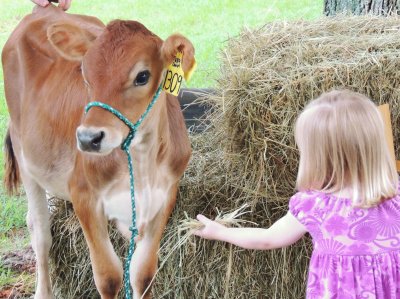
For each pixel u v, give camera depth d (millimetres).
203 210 3797
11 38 4035
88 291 4090
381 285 2586
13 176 4188
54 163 3621
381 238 2604
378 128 2629
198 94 4363
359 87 3447
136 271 3533
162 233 3660
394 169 2682
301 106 3428
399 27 3896
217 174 3834
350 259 2609
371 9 4871
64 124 3510
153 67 2973
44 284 3982
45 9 4074
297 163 3488
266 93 3426
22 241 4934
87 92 3398
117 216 3387
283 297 3703
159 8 10781
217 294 3773
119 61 2873
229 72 3631
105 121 2828
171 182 3467
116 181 3268
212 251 3730
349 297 2600
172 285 3852
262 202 3611
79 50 3121
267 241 2826
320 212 2662
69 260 4066
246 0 10711
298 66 3496
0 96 7785
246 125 3508
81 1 11414
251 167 3584
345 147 2604
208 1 10852
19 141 3977
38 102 3697
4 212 5215
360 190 2611
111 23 2984
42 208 3957
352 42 3664
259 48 3750
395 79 3443
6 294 4285
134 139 3072
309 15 9148
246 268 3703
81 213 3406
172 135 3406
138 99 2934
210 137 4125
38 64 3809
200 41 8688
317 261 2697
